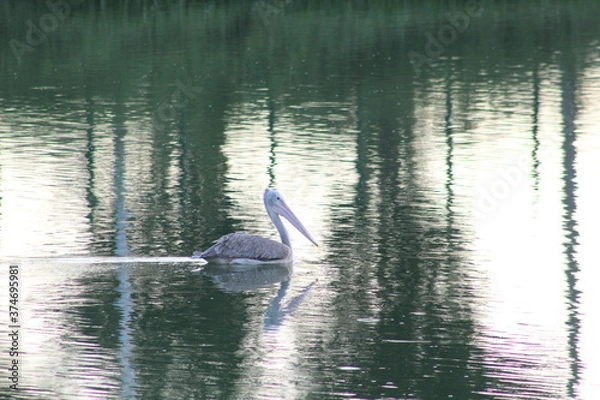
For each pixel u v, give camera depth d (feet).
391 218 58.23
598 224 57.11
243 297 46.29
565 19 139.03
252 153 74.13
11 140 78.13
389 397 36.40
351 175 67.82
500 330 42.63
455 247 53.47
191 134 80.53
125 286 47.24
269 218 57.47
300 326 42.96
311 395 36.47
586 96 94.22
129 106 91.04
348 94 96.07
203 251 51.75
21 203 60.39
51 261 49.85
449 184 65.57
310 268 50.39
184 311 44.50
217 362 39.27
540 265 50.47
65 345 40.57
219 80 101.86
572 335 41.96
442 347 40.83
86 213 58.39
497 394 36.60
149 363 39.14
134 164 70.95
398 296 46.42
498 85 99.86
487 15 141.49
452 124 83.51
